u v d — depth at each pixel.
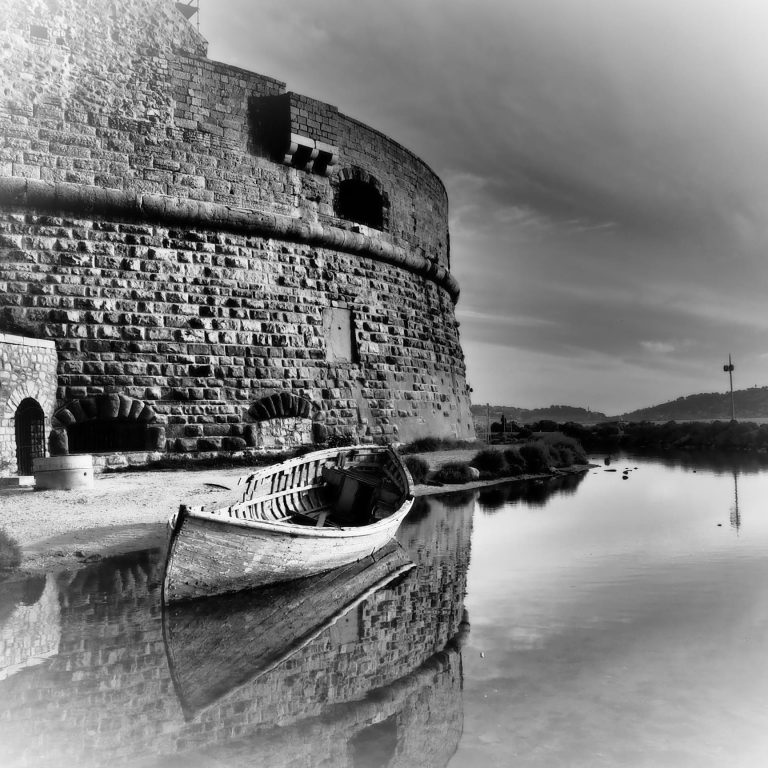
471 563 12.09
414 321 30.05
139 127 21.89
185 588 9.55
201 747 5.68
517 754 5.28
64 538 12.52
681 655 7.32
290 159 24.64
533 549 13.28
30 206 20.25
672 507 19.03
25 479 17.03
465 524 16.34
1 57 20.09
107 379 20.41
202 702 6.52
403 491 14.04
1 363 17.27
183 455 21.05
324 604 9.61
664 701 6.16
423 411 29.56
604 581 10.62
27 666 7.34
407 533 15.16
